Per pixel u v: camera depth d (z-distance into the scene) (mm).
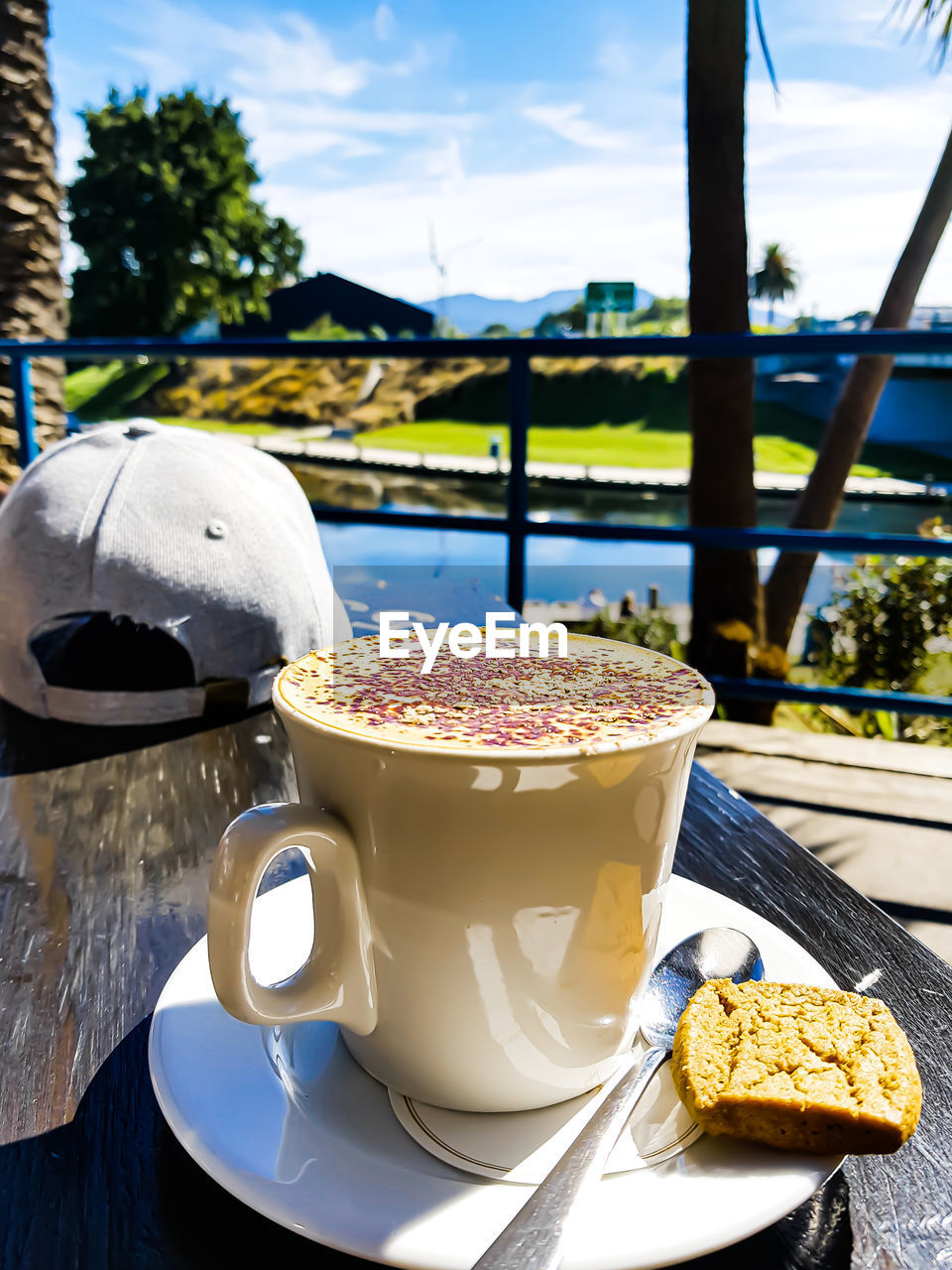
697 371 3541
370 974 317
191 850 583
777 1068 309
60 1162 313
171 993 368
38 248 3035
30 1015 407
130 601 787
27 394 2148
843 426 4055
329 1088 328
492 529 1868
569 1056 321
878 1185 301
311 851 309
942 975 427
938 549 1636
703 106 3367
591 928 307
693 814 627
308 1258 271
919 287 4148
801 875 535
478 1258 238
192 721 830
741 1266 270
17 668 818
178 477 836
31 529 800
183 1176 307
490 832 287
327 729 299
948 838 1603
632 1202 260
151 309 22641
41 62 3000
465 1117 319
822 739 2131
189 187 22062
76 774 712
